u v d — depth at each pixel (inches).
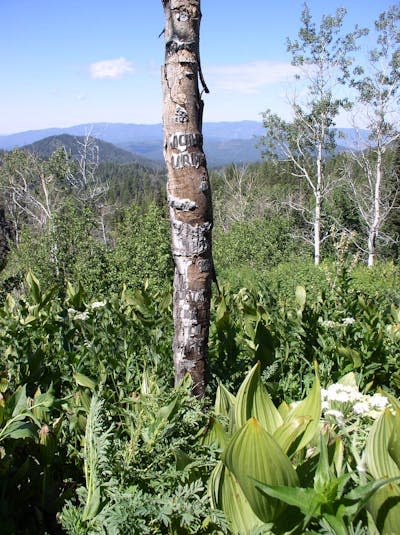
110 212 1579.7
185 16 104.7
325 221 1369.3
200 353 114.0
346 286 221.3
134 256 876.6
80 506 85.5
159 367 125.6
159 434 81.4
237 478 64.7
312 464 71.3
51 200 1641.2
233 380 134.7
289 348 155.9
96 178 1700.3
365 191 1424.7
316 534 61.9
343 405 89.7
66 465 99.5
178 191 108.5
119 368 130.3
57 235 894.4
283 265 1161.4
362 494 60.8
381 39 1155.9
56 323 150.9
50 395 100.5
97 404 85.5
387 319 206.2
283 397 139.8
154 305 173.3
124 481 77.0
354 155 1283.2
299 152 1359.5
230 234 1467.8
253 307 171.3
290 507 65.9
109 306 172.4
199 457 81.0
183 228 109.7
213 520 68.6
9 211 1795.0
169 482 77.0
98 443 78.8
